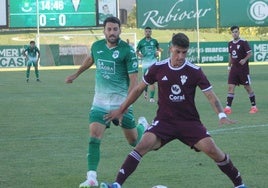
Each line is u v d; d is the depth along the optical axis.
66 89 55.09
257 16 104.44
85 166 20.38
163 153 22.34
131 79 17.69
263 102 41.06
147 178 18.33
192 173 18.98
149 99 45.38
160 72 15.27
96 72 18.14
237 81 35.16
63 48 105.69
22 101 44.16
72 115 35.09
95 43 18.17
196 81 15.15
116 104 17.89
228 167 15.45
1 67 103.19
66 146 24.38
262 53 105.38
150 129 15.47
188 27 104.12
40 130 29.02
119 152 22.78
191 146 15.43
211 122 30.73
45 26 105.38
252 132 27.19
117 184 14.96
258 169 19.44
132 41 120.19
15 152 23.17
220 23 104.06
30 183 17.91
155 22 104.06
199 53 103.56
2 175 19.06
